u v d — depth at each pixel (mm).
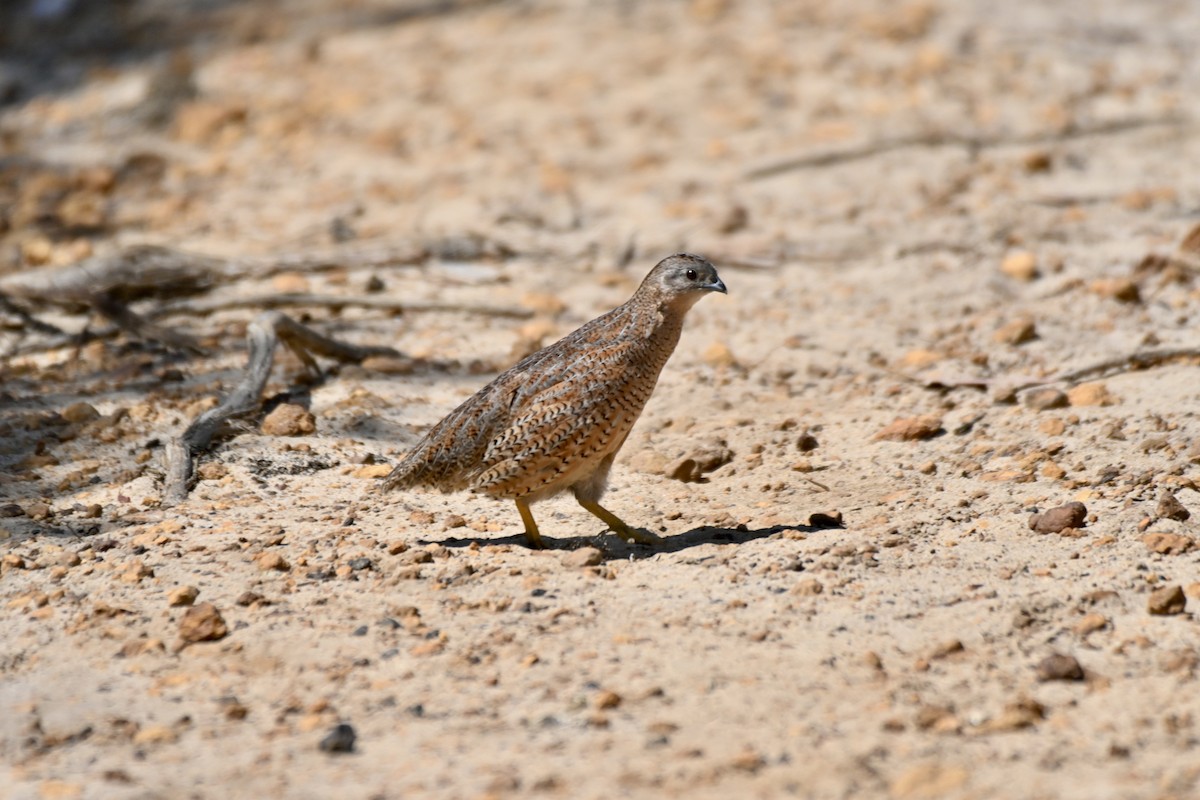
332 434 13781
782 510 11953
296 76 27266
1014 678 8805
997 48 25750
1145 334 15469
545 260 19016
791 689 8742
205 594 10359
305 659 9375
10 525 11750
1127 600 9703
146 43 30031
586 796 7695
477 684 8977
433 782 7895
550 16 29641
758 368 15570
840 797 7609
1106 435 12898
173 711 8828
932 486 12273
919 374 15102
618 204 20797
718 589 10188
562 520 12055
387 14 30969
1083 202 19641
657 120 23750
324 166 22906
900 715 8398
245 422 13805
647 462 13156
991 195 20062
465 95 25594
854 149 21766
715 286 10969
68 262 19000
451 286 18047
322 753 8273
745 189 21016
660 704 8641
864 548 10672
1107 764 7809
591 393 10883
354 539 11359
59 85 27734
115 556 11078
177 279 17750
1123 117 22422
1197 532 10648
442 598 10203
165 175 22969
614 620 9773
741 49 26688
